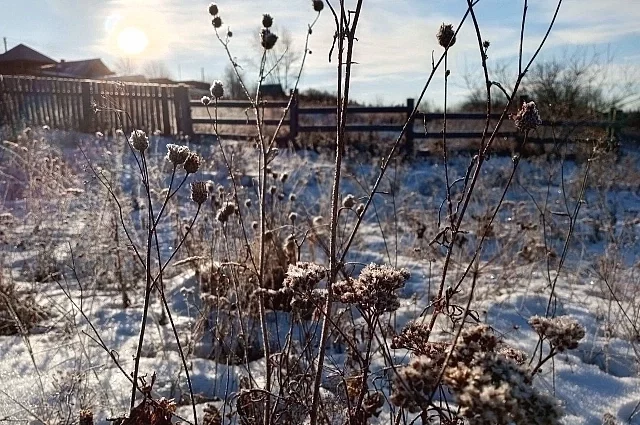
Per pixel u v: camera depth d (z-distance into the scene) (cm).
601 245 592
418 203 707
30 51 4878
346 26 145
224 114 1308
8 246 460
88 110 1248
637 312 342
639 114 1266
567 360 299
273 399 214
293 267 169
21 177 662
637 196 848
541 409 112
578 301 397
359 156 1050
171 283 416
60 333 330
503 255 460
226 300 282
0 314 348
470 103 1400
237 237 404
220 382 270
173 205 488
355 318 342
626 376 295
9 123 1227
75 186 548
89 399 242
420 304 373
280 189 539
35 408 239
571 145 868
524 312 371
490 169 922
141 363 289
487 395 110
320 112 1145
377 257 482
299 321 257
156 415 180
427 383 128
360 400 169
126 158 683
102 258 427
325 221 496
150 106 1234
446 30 151
